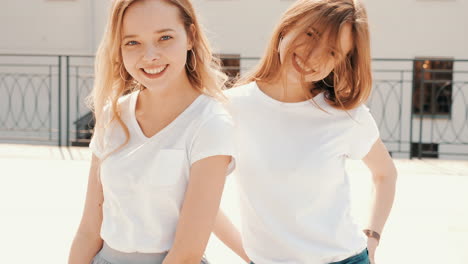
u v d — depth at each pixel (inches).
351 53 53.6
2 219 131.4
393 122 374.9
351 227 55.4
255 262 55.1
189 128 47.5
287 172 53.8
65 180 170.6
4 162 194.9
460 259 112.5
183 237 46.5
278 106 55.7
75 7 370.9
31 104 377.4
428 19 364.8
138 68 47.3
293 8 52.6
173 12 47.0
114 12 46.7
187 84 49.9
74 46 374.0
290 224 53.7
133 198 48.0
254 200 55.1
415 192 165.8
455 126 370.9
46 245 116.1
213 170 46.8
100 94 51.1
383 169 62.2
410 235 126.6
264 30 376.2
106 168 49.3
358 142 56.7
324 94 56.1
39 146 229.1
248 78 59.4
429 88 372.8
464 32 362.3
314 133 54.9
